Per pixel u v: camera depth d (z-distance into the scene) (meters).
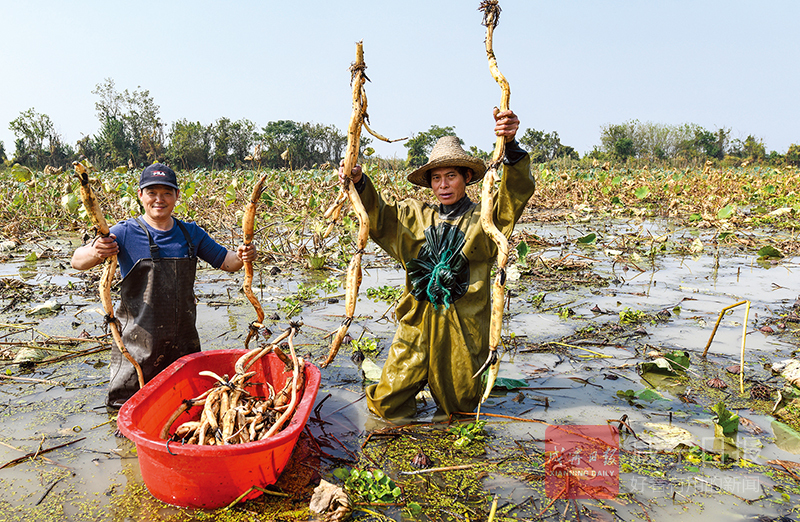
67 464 2.35
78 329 4.29
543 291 5.70
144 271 2.79
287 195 10.12
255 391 2.93
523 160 2.60
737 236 8.92
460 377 2.81
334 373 3.47
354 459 2.41
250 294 2.91
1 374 3.31
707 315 4.70
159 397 2.50
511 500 2.11
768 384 3.22
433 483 2.23
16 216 10.04
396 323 4.53
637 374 3.43
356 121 2.53
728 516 2.00
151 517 2.01
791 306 4.91
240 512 2.04
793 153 55.38
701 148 58.97
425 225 2.89
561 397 3.10
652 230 10.47
